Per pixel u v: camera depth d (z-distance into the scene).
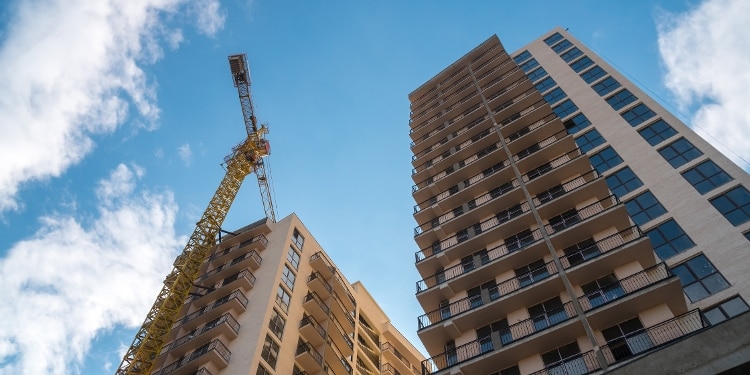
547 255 34.84
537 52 65.94
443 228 42.47
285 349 44.06
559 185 40.03
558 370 27.61
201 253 61.19
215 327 43.41
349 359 53.19
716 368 17.20
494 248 37.66
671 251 32.47
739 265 29.34
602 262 30.70
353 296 63.12
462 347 32.59
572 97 52.97
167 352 45.75
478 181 44.16
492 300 33.12
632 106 47.00
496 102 55.56
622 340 26.95
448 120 59.31
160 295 54.84
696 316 26.88
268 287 47.97
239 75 88.88
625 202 37.66
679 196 35.75
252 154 85.56
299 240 57.81
